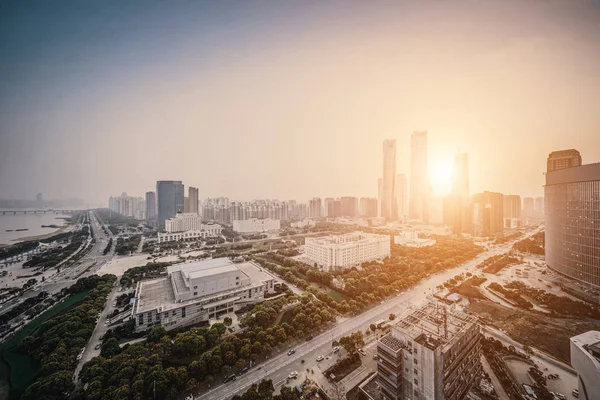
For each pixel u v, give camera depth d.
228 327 123.94
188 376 86.75
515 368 94.69
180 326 125.75
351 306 137.38
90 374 85.62
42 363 93.75
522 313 135.12
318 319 121.19
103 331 122.12
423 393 66.88
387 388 75.50
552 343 108.69
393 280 179.00
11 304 155.12
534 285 174.38
